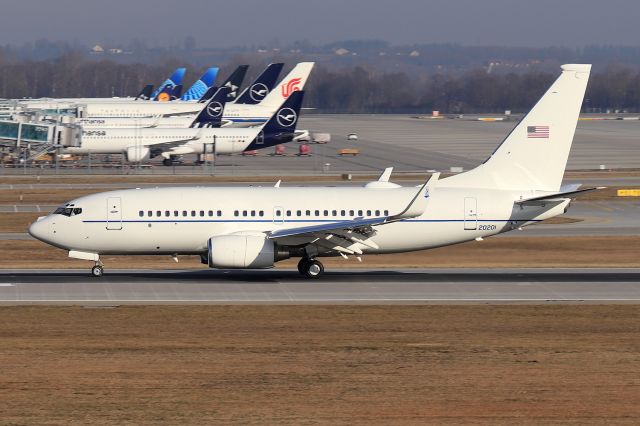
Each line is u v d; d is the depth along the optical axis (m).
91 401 150.62
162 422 142.00
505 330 198.75
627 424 143.12
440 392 156.75
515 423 143.25
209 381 161.25
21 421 141.75
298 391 156.62
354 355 178.25
